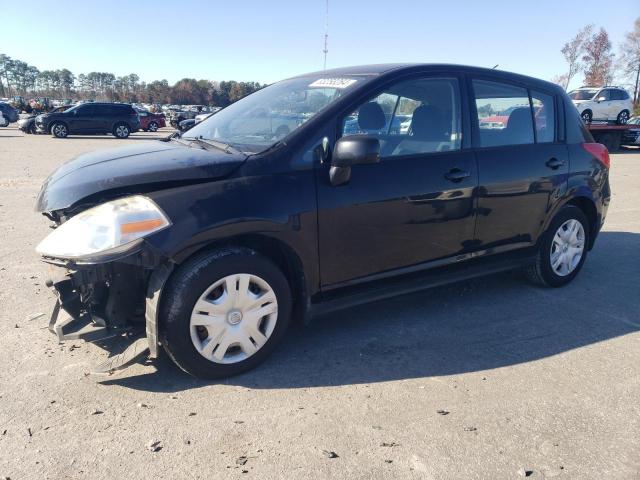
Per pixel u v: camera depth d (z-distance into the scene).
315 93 3.63
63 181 3.07
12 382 2.96
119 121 25.52
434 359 3.38
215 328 2.95
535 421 2.75
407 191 3.49
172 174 2.89
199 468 2.33
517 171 4.10
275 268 3.11
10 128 31.38
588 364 3.37
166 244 2.72
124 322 2.99
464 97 3.91
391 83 3.56
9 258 5.14
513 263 4.35
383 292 3.62
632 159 18.42
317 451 2.46
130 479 2.25
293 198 3.07
